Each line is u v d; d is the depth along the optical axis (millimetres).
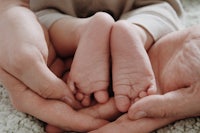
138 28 340
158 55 346
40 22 356
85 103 320
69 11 391
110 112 314
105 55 314
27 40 307
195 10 472
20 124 316
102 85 312
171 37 342
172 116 302
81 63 311
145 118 301
